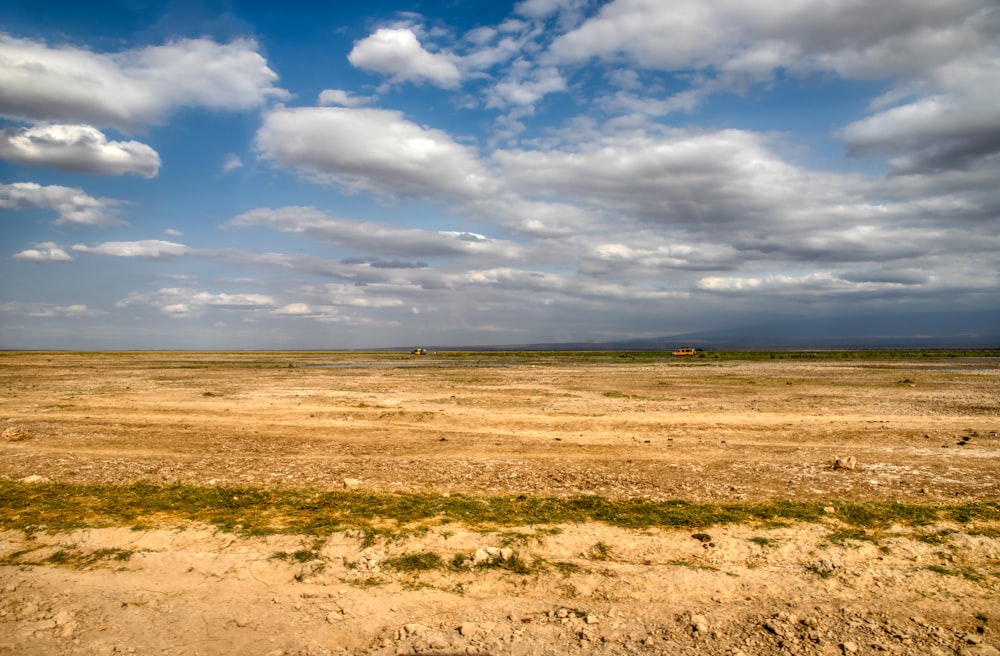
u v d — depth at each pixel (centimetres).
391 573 818
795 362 7919
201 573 812
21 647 631
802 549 873
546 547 894
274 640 653
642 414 2362
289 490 1180
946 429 1923
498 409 2594
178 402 2725
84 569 823
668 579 789
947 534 920
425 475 1319
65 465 1410
